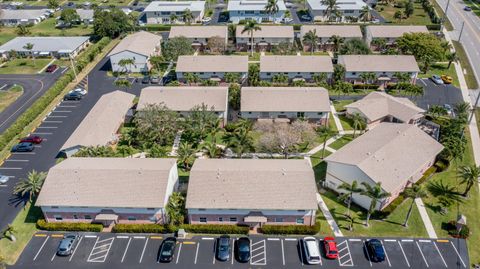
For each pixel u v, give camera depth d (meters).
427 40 113.19
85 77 111.44
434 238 58.06
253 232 59.66
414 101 96.62
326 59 106.12
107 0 191.12
